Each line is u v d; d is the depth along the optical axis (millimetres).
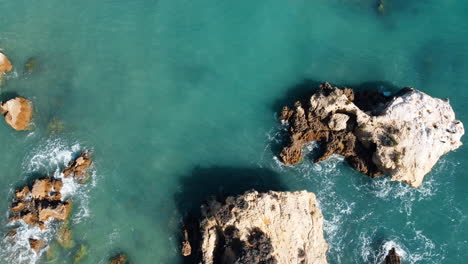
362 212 59875
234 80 67750
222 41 70625
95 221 59969
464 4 73375
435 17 72562
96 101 67250
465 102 65875
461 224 59125
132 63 69750
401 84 66875
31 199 60750
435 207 60000
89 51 71000
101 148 64000
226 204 55594
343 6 73188
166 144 64312
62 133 64938
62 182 61312
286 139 63312
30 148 64312
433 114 60375
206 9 73250
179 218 59812
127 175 62500
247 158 62938
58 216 59031
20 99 65812
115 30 72500
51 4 75000
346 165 62250
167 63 69500
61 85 68500
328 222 59438
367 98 64625
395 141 58219
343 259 57781
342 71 67812
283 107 64125
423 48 69938
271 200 55719
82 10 74375
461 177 61406
